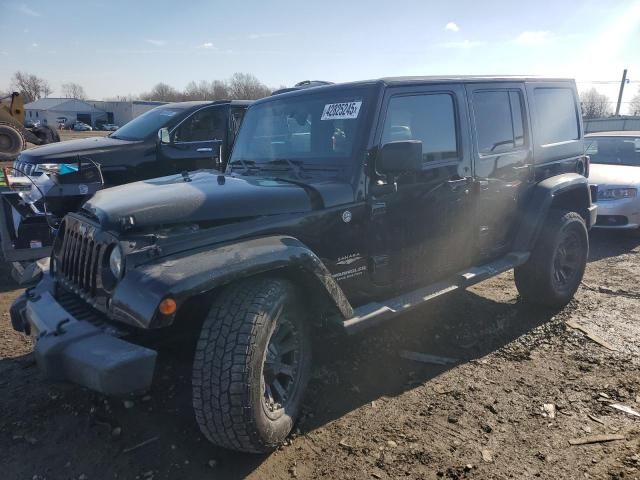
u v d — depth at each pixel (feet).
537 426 10.44
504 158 14.85
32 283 12.46
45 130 69.00
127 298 8.41
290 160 12.57
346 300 10.57
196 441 10.04
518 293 18.28
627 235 27.91
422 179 12.57
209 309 9.58
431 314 16.28
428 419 10.70
